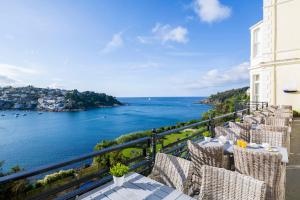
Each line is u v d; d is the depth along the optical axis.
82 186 2.30
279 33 12.63
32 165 27.94
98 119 76.31
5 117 87.88
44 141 43.97
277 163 2.23
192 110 100.12
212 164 2.64
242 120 7.38
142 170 2.90
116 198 1.75
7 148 38.66
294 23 12.02
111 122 67.25
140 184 2.02
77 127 60.25
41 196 1.79
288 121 5.92
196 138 4.59
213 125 5.17
